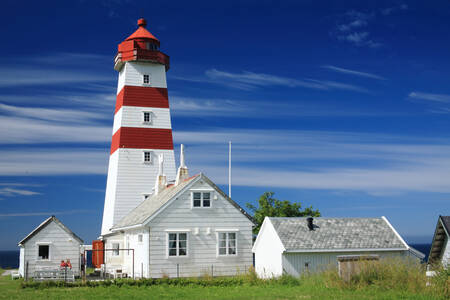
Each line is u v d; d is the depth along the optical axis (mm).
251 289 31703
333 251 37375
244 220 42188
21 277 45281
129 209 54562
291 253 37031
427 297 25109
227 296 28562
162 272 39469
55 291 32094
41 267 42250
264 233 40219
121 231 48969
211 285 34219
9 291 32406
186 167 46562
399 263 30125
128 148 55625
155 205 43344
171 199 40531
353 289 28469
